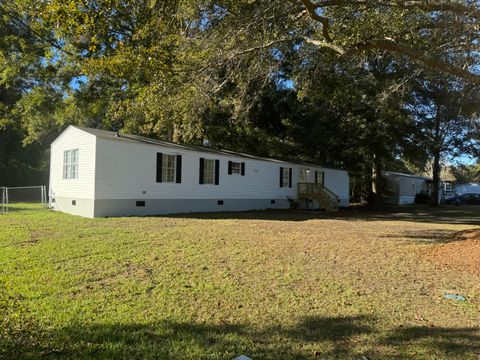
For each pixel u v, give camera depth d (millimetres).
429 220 20500
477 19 8766
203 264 7754
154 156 18391
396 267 7914
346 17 9852
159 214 18406
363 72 18578
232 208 22484
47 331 4320
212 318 4930
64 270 6996
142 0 7523
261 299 5707
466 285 6680
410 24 9586
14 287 5844
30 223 13391
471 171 63844
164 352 3953
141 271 7074
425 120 28781
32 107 26562
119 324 4629
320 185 26609
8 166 34281
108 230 11984
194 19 9406
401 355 4031
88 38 7777
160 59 8453
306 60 12695
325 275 7156
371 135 27547
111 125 29312
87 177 16766
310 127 29578
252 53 11164
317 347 4188
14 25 24312
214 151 22172
